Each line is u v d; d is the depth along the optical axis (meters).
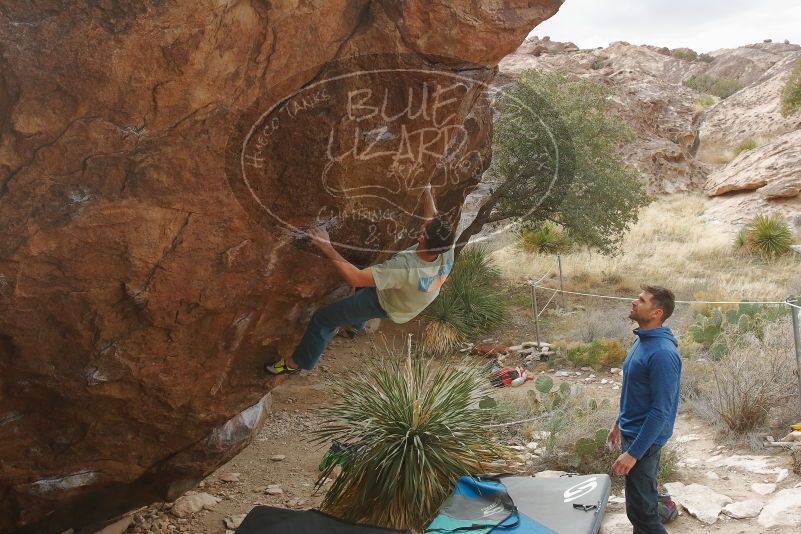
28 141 2.98
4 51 2.86
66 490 4.31
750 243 16.66
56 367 3.54
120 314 3.46
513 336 12.01
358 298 3.89
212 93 3.06
